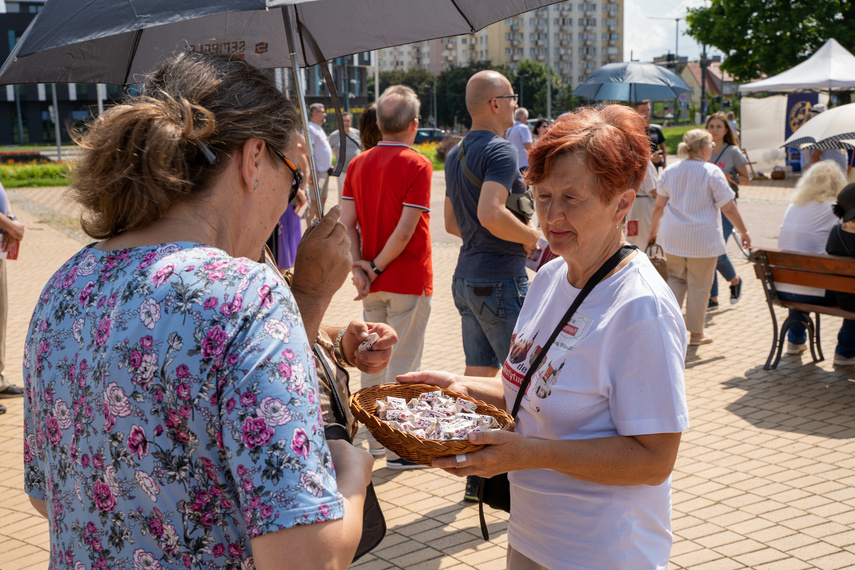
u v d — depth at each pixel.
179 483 1.12
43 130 76.88
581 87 12.15
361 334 2.15
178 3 1.48
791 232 6.56
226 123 1.29
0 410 5.63
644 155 1.83
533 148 1.84
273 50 2.35
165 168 1.23
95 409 1.16
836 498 4.01
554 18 144.75
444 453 1.64
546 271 2.11
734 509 3.95
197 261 1.19
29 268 11.69
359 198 4.62
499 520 3.93
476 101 4.09
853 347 6.14
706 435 4.95
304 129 1.84
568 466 1.72
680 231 6.70
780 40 34.78
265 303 1.16
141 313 1.15
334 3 2.35
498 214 3.82
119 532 1.16
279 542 1.07
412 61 148.88
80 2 1.50
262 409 1.09
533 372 1.93
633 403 1.75
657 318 1.76
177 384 1.11
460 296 4.23
